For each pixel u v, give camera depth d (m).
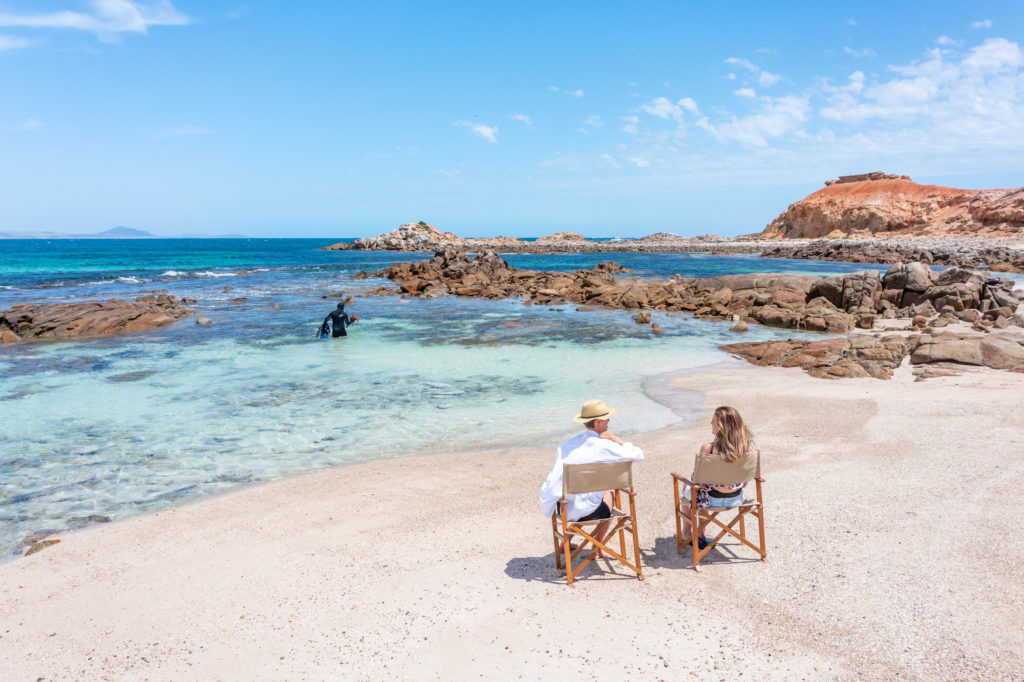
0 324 19.62
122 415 10.59
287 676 3.83
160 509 6.84
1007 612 4.12
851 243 75.25
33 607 4.87
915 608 4.24
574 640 4.08
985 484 6.50
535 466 7.98
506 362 15.27
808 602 4.41
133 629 4.50
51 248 139.62
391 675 3.77
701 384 12.70
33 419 10.34
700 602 4.51
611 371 14.18
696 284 32.62
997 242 69.62
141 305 24.42
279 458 8.50
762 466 7.59
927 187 97.12
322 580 5.09
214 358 15.81
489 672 3.76
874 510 5.97
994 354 13.44
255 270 56.97
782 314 22.47
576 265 69.06
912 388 11.53
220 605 4.77
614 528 5.11
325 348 17.34
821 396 11.16
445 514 6.45
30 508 6.89
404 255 98.69
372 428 9.88
